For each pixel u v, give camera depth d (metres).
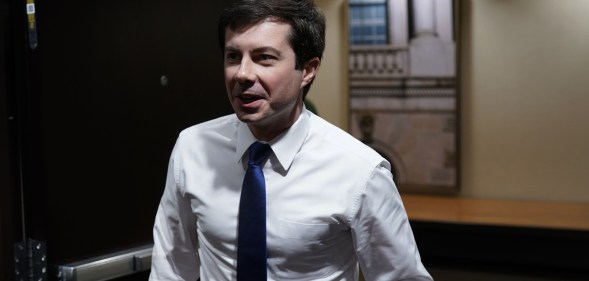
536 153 3.71
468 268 3.48
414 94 3.88
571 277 3.25
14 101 1.57
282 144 1.26
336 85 4.10
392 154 3.97
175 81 1.92
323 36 1.24
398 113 3.92
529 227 3.14
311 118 1.33
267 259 1.25
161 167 1.90
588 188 3.62
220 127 1.38
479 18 3.76
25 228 1.59
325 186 1.24
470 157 3.86
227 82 1.17
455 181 3.84
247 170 1.26
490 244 3.37
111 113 1.74
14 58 1.56
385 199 1.24
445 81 3.80
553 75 3.63
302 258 1.24
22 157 1.58
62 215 1.63
